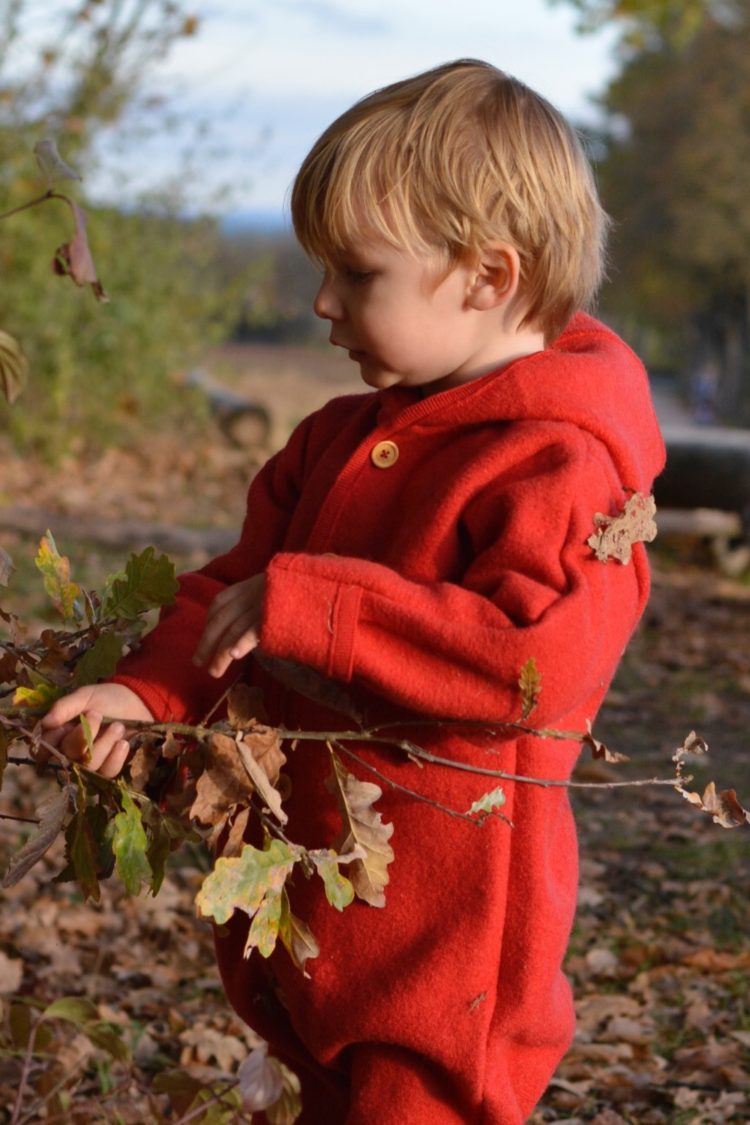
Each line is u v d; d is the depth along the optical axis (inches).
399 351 66.7
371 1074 67.5
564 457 64.2
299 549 72.6
